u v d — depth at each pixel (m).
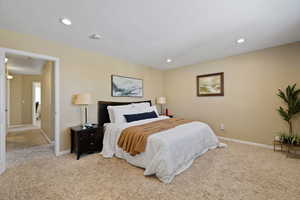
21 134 4.44
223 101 3.66
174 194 1.60
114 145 2.66
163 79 5.16
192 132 2.44
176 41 2.66
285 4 1.61
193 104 4.30
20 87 5.88
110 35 2.41
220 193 1.61
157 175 1.89
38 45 2.48
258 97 3.13
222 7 1.68
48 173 2.04
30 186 1.73
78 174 2.02
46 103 4.17
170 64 4.34
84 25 2.10
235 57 3.44
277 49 2.88
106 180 1.88
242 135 3.37
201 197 1.55
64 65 2.79
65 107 2.81
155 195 1.59
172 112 4.89
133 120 3.14
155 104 4.86
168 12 1.78
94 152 2.87
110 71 3.56
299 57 2.64
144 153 2.12
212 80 3.85
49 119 3.71
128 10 1.74
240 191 1.64
